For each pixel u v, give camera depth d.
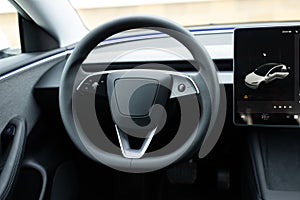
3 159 1.03
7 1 1.31
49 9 1.36
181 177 1.46
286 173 0.99
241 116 1.04
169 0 1.45
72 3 1.49
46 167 1.22
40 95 1.25
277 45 0.99
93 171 1.44
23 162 1.18
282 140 1.10
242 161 1.30
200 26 1.44
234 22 1.43
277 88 1.00
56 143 1.32
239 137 1.28
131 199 1.44
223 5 1.42
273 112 1.02
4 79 1.09
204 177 1.51
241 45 1.00
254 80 1.01
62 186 1.29
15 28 1.41
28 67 1.21
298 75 0.99
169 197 1.53
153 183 1.43
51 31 1.42
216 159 1.44
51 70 1.33
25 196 1.17
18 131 1.08
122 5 1.49
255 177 1.00
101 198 1.46
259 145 1.09
